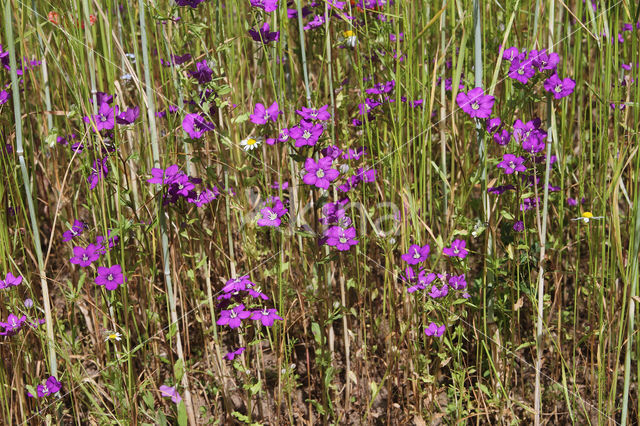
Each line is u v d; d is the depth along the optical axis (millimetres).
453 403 780
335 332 884
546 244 794
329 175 715
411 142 778
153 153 748
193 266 800
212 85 734
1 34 841
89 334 859
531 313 858
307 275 815
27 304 758
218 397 833
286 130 727
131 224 739
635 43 755
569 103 886
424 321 778
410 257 748
